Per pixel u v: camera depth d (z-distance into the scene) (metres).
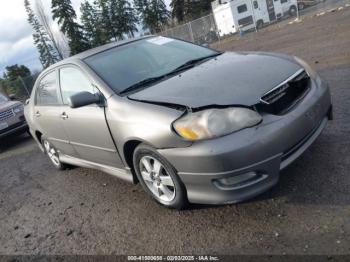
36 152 8.38
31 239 4.29
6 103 10.52
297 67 3.83
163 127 3.37
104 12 62.31
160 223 3.77
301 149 3.46
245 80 3.52
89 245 3.79
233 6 31.64
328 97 3.90
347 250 2.71
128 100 3.84
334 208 3.21
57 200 5.17
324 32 14.06
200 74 3.89
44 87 5.61
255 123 3.16
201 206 3.81
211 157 3.11
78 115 4.52
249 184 3.20
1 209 5.49
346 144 4.17
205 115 3.19
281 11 31.48
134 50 4.75
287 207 3.40
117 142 3.98
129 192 4.70
